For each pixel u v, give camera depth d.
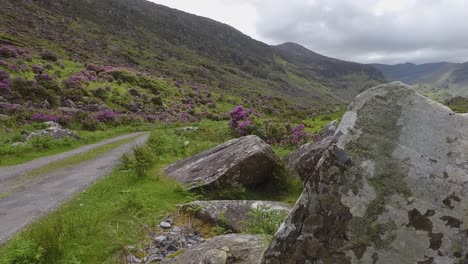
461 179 3.87
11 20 118.06
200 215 8.94
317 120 67.25
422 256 3.80
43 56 70.31
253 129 23.31
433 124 4.15
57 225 7.99
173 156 17.88
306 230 4.23
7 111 38.19
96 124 43.78
